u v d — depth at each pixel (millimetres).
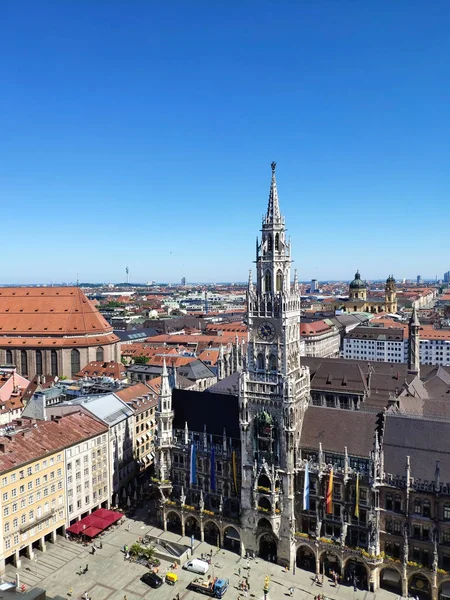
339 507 97750
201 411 119938
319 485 99188
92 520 114875
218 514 109438
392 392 159000
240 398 104438
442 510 88625
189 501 116625
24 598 62469
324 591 93500
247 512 105500
